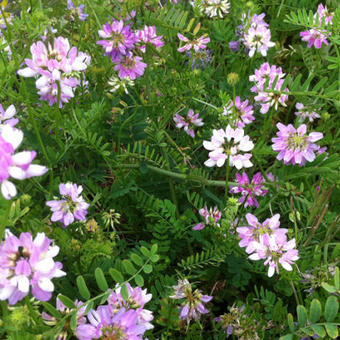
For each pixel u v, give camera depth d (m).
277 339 0.20
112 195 0.24
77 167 0.26
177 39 0.34
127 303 0.16
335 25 0.24
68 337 0.16
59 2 0.29
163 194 0.26
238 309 0.20
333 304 0.15
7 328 0.15
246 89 0.31
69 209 0.20
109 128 0.26
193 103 0.29
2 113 0.20
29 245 0.13
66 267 0.20
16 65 0.22
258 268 0.22
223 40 0.33
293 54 0.35
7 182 0.12
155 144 0.25
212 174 0.28
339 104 0.23
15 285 0.13
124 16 0.28
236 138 0.22
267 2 0.36
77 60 0.18
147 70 0.26
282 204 0.25
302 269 0.19
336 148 0.28
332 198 0.25
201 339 0.20
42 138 0.22
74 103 0.25
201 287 0.23
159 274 0.21
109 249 0.19
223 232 0.21
